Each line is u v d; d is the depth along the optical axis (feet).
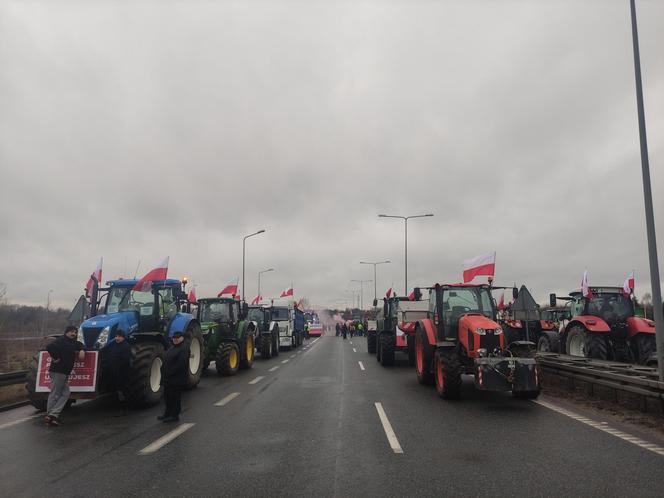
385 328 66.85
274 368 58.90
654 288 30.78
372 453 20.79
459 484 16.90
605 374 33.30
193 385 40.16
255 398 35.68
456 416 28.63
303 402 33.78
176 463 19.48
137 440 23.27
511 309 53.88
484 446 21.83
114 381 31.42
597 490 16.25
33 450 21.57
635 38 34.68
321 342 136.46
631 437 23.38
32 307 126.52
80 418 28.94
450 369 33.88
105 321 32.78
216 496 15.92
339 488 16.57
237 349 53.67
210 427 26.02
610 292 51.37
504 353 34.01
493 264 41.22
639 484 16.80
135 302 37.83
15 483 17.19
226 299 55.47
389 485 16.84
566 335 52.85
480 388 31.40
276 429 25.44
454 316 39.45
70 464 19.42
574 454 20.48
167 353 27.91
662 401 27.76
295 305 108.58
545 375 42.83
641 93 34.17
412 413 29.60
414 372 53.72
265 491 16.33
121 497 15.83
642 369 35.22
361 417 28.48
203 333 49.08
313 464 19.26
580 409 30.83
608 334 49.11
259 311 79.66
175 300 42.29
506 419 27.71
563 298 58.90
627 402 30.89
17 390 37.65
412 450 21.22
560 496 15.76
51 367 27.35
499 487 16.57
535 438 23.26
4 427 26.48
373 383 44.06
